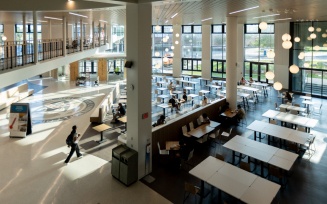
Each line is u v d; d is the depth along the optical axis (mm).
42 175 7418
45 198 6348
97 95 18109
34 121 12312
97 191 6645
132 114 7176
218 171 6008
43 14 11203
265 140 10000
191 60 24547
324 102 15602
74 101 16281
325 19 15133
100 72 24203
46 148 9297
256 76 20891
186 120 10102
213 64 23125
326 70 16547
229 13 11445
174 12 11078
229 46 12734
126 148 7359
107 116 13250
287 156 6871
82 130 11164
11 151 9031
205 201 6254
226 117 11867
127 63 6949
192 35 24000
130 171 6902
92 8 9453
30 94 17891
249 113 13523
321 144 9477
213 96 17547
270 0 7910
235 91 12992
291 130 8844
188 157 7746
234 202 6168
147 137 7348
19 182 7051
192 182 7105
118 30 26828
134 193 6566
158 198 6367
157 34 25906
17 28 23672
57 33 23266
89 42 19859
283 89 18922
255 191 5250
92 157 8578
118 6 8969
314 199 6273
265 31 19859
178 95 17469
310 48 17203
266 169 7812
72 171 7660
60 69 24906
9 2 9133
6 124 11883
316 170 7648
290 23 17844
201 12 11047
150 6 6949
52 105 15242
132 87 7047
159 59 26359
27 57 10070
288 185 6875
